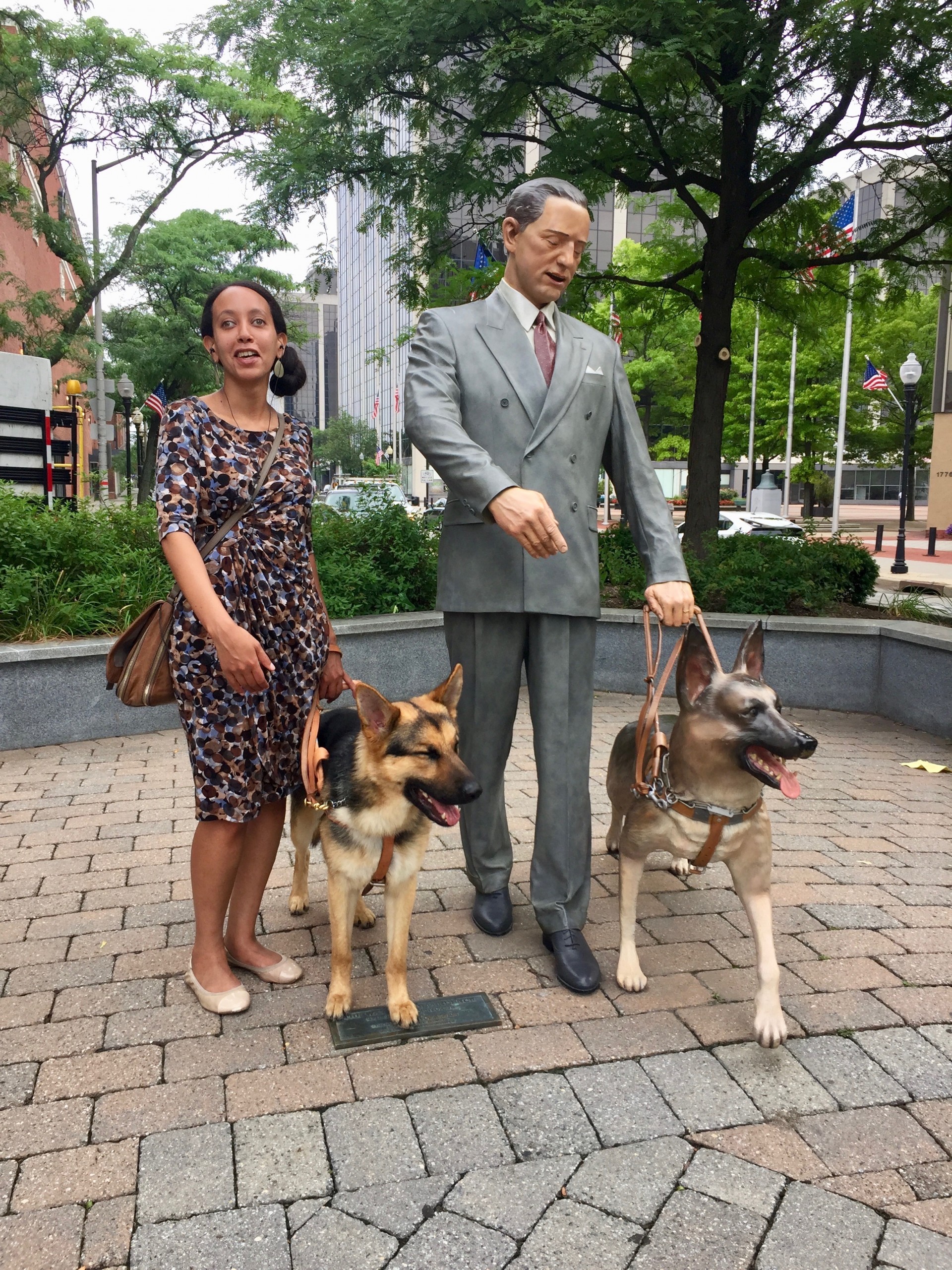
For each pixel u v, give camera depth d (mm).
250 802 2793
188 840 4297
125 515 7973
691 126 10555
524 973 3139
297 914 3596
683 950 3346
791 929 3512
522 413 3047
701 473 10695
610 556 9289
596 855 4297
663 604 2871
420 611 7746
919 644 6973
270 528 2801
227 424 2770
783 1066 2637
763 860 2770
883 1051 2729
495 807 3426
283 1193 2107
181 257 28328
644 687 7766
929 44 8094
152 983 3037
